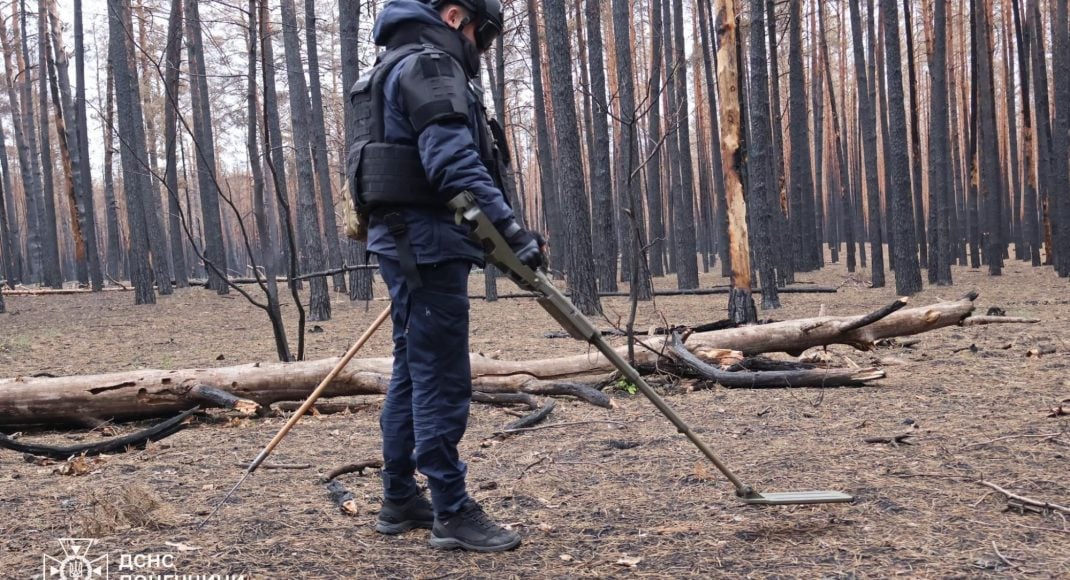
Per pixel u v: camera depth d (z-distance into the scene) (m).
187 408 5.70
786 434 4.59
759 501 2.94
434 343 2.83
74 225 25.16
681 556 2.75
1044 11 33.69
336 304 18.33
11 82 30.16
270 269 7.07
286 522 3.25
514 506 3.39
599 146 18.22
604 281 18.77
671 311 14.22
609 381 6.30
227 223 52.00
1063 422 4.48
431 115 2.62
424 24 2.84
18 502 3.67
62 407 5.51
